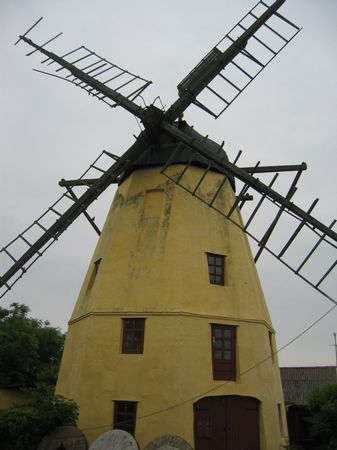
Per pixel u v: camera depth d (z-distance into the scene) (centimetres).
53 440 1296
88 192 1689
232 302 1593
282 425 1634
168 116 1717
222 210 1761
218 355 1501
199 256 1614
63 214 1678
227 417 1441
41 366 2730
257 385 1507
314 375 3197
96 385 1445
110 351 1480
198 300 1534
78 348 1559
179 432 1340
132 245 1656
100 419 1402
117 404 1422
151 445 1233
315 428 1645
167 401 1373
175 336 1449
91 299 1608
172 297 1505
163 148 1794
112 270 1627
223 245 1689
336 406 1599
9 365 2553
